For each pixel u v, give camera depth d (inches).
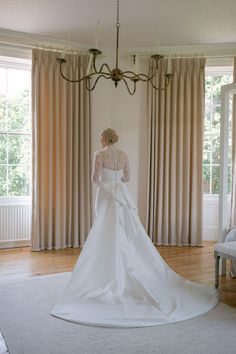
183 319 104.0
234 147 194.2
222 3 144.1
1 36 179.6
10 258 175.0
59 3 144.8
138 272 119.0
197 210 205.6
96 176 129.2
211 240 219.3
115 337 93.7
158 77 205.2
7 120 199.8
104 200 127.6
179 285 127.3
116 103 210.7
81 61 197.8
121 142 211.5
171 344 90.8
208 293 125.3
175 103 204.5
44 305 115.3
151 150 207.8
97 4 145.6
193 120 204.1
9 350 86.9
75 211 197.9
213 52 202.8
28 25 169.5
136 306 108.1
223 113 147.2
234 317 108.0
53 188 195.0
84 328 98.4
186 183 205.0
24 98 203.2
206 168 223.8
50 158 191.0
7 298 121.6
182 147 205.5
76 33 180.1
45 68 189.8
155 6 147.3
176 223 207.5
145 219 210.2
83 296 112.3
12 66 196.2
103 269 117.3
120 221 124.3
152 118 206.8
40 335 94.6
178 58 203.8
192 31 176.2
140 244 126.3
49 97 189.9
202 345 90.7
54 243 195.0
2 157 199.3
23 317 106.0
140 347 89.0
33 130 188.7
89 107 201.0
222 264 150.4
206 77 220.8
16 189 203.5
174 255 183.9
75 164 197.5
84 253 120.3
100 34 181.3
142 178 213.0
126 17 159.2
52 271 154.0
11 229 193.5
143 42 193.3
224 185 147.0
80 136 198.7
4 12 154.3
